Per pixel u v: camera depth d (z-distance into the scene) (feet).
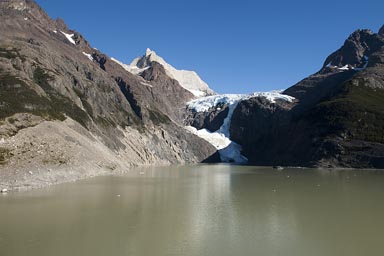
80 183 232.32
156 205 163.02
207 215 144.36
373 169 372.38
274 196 190.70
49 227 122.52
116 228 122.83
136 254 98.94
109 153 365.61
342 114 457.68
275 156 523.29
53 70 427.33
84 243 106.63
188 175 314.96
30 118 282.36
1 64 358.02
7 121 261.44
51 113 321.11
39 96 331.16
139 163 461.78
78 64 539.29
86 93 481.87
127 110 561.43
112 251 100.63
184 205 164.04
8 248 101.45
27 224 125.90
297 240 112.16
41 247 102.53
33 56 423.23
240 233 119.34
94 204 161.68
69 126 328.49
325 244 108.27
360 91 520.83
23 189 199.00
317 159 427.74
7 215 138.41
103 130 438.81
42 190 197.47
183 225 128.57
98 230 120.16
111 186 222.69
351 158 402.93
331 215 144.87
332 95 550.36
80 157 284.61
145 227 124.98
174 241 110.01
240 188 222.07
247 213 148.46
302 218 139.85
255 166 479.00
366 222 133.69
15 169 217.77
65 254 97.55
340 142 423.64
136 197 183.01
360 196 189.26
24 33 530.27
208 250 102.78
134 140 503.20
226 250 102.89
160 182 252.42
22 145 245.65
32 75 386.11
